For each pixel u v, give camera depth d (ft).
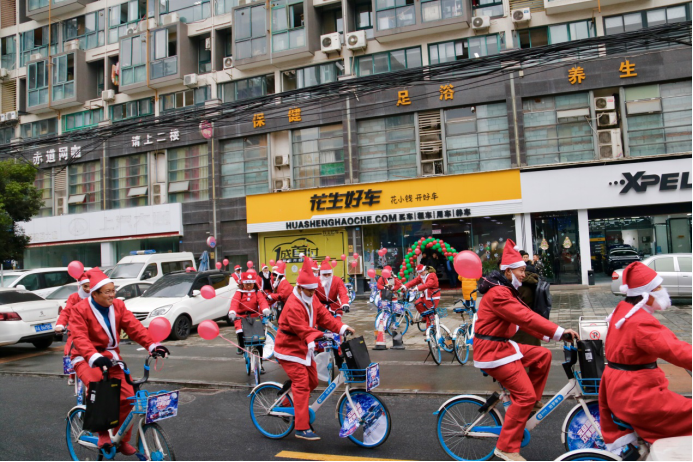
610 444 11.10
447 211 63.41
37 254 89.66
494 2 65.82
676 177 55.77
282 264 30.96
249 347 24.94
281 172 73.67
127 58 81.15
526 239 61.21
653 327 9.91
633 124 59.06
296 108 71.31
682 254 42.52
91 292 14.15
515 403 12.76
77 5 86.53
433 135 66.28
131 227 79.87
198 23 78.89
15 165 56.49
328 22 74.08
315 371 16.62
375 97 67.97
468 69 64.28
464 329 27.40
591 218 60.39
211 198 76.23
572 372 13.32
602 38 48.88
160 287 42.96
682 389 19.22
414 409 19.47
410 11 66.54
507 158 63.16
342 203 68.13
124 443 13.93
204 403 21.88
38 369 30.53
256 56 73.00
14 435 18.35
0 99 92.48
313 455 15.33
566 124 61.26
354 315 48.98
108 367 12.95
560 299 50.08
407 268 39.01
